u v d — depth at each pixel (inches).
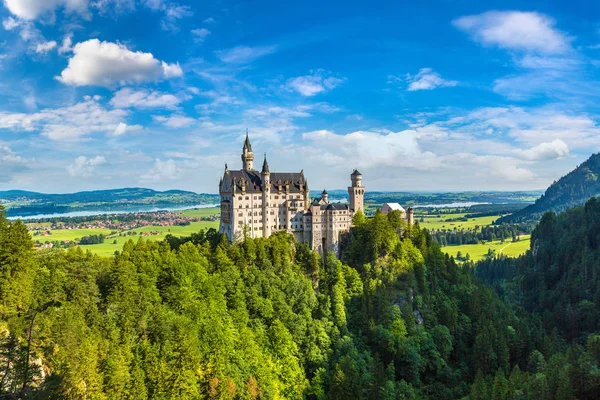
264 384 5497.1
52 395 3499.0
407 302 7529.5
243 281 6958.7
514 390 5654.5
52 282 5196.9
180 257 6766.7
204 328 5502.0
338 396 5713.6
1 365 3454.7
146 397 4480.8
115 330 4872.0
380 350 6865.2
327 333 6771.7
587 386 5516.7
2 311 4411.9
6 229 5049.2
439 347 7076.8
